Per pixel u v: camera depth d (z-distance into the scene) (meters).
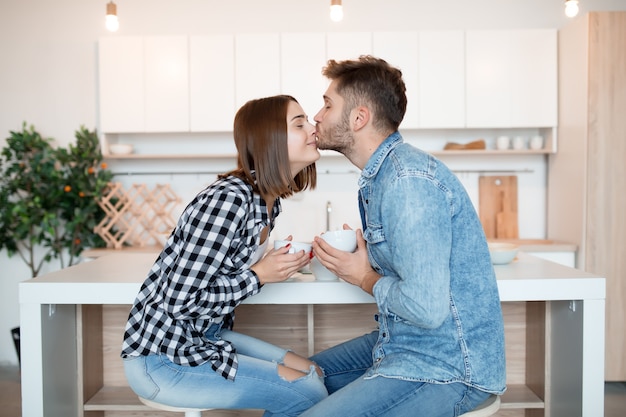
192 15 3.74
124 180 3.88
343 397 1.23
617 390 3.10
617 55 3.12
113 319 2.11
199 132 3.76
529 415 2.11
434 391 1.21
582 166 3.20
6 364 3.72
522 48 3.47
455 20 3.72
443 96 3.47
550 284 1.61
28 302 1.64
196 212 1.28
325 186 3.86
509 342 2.14
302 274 1.77
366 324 2.09
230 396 1.32
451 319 1.23
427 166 1.20
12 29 3.77
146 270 1.89
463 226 1.24
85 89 3.78
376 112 1.30
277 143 1.34
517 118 3.49
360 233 1.39
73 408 1.90
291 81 3.47
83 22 3.75
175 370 1.32
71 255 3.53
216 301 1.29
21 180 3.43
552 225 3.69
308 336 2.00
